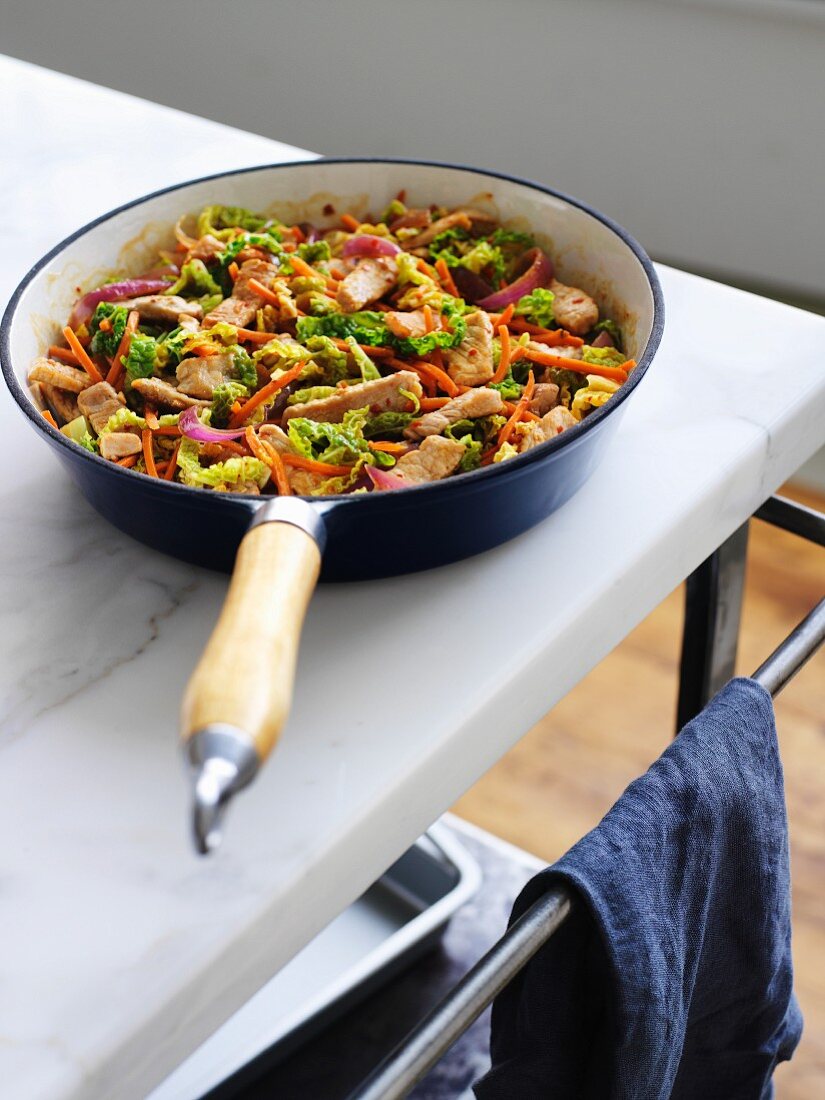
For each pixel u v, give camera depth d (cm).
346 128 210
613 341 79
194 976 57
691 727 70
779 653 73
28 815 62
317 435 71
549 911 64
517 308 79
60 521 75
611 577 71
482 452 72
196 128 108
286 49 206
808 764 148
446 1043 60
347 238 85
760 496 81
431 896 110
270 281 79
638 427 79
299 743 64
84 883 59
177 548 70
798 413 80
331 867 61
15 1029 55
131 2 215
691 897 69
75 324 79
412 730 64
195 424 71
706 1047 79
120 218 81
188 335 75
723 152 182
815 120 172
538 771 149
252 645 52
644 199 193
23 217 97
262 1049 95
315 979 104
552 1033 68
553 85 187
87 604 70
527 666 67
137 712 65
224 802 47
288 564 58
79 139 107
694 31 172
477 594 70
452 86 195
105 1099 56
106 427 72
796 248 186
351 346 75
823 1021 125
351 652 67
